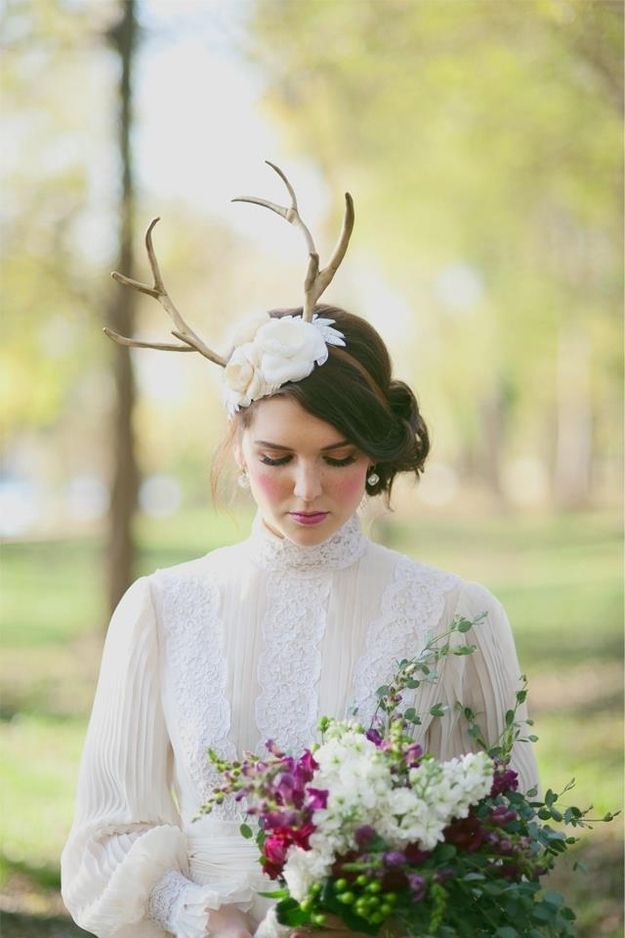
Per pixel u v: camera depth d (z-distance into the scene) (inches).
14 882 210.2
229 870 84.3
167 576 93.3
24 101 382.6
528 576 687.7
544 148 469.7
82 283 391.2
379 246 600.4
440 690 88.8
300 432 80.7
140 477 392.2
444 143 488.1
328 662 88.3
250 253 462.3
